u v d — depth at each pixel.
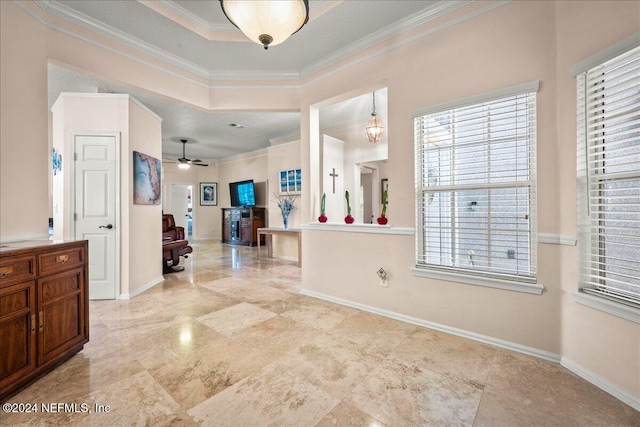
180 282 4.24
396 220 2.76
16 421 1.45
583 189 1.81
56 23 2.47
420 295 2.62
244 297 3.51
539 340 2.04
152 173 4.01
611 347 1.63
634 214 1.58
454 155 2.44
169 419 1.46
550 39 1.97
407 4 2.42
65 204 3.31
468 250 2.41
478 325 2.30
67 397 1.63
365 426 1.42
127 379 1.81
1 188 1.99
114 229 3.42
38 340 1.81
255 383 1.77
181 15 2.66
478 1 2.25
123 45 2.91
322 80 3.38
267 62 3.41
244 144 7.67
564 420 1.45
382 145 5.23
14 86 2.10
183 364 1.98
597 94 1.71
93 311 3.01
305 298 3.47
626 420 1.44
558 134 1.95
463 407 1.55
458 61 2.35
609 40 1.61
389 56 2.77
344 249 3.19
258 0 1.70
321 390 1.70
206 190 9.91
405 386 1.74
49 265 1.90
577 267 1.84
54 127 3.60
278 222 6.59
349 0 2.37
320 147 5.12
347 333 2.47
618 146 1.68
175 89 3.36
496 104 2.28
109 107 3.42
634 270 1.55
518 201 2.18
